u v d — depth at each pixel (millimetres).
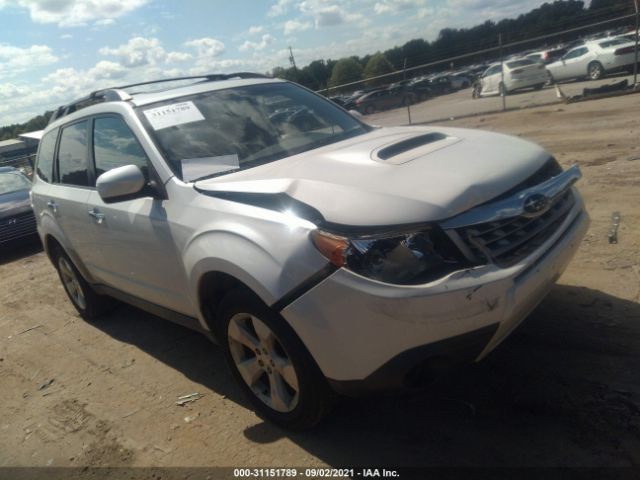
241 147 3498
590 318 3506
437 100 28984
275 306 2555
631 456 2400
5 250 8648
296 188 2697
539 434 2625
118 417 3475
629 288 3791
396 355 2350
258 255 2617
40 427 3537
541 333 3436
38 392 4016
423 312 2270
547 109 13836
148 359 4207
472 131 3545
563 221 2922
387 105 27281
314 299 2438
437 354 2354
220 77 4496
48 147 4992
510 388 2986
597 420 2641
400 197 2465
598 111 11867
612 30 31453
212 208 2961
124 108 3732
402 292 2279
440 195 2461
